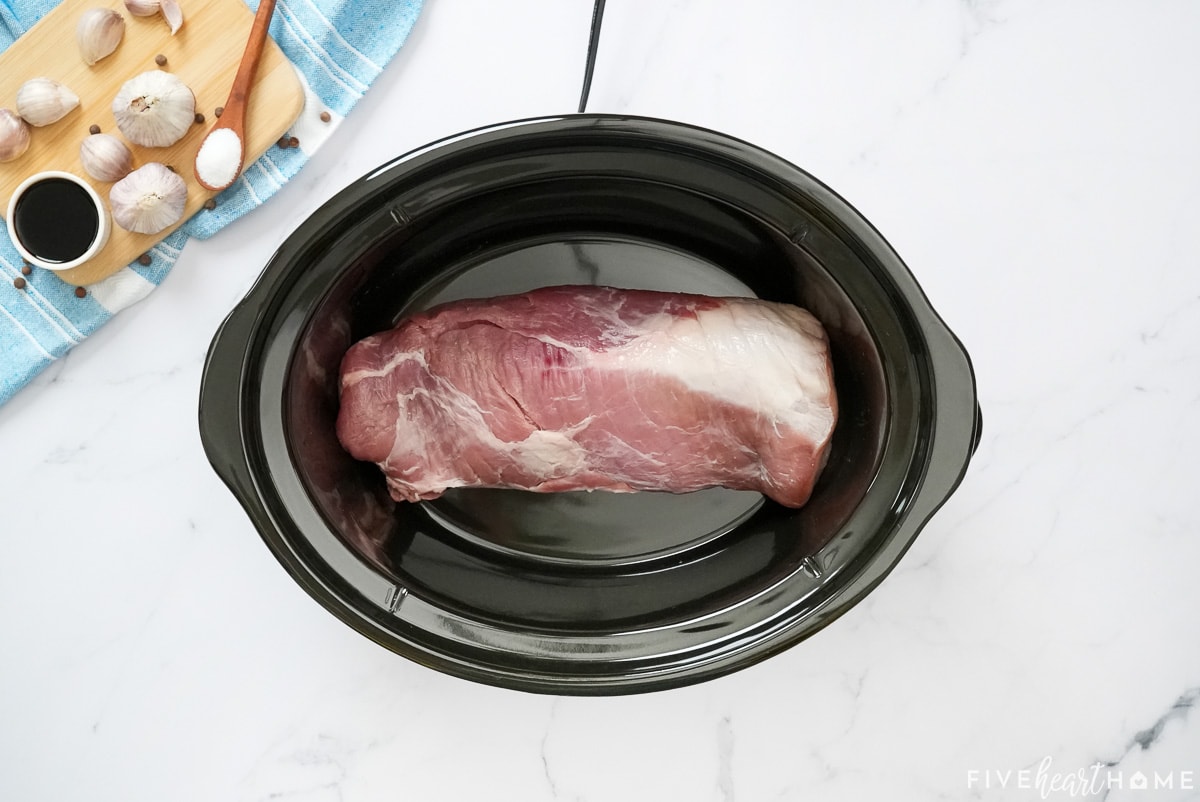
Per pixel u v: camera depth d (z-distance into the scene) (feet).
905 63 4.19
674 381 3.52
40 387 4.23
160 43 4.08
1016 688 4.25
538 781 4.27
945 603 4.25
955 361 3.16
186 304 4.23
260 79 4.07
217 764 4.28
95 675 4.28
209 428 3.15
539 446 3.64
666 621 3.42
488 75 4.19
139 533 4.26
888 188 4.20
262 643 4.27
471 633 3.33
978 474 4.26
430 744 4.27
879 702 4.25
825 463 3.74
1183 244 4.21
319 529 3.26
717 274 3.95
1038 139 4.20
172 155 4.12
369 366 3.63
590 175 3.42
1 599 4.26
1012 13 4.18
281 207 4.22
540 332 3.61
